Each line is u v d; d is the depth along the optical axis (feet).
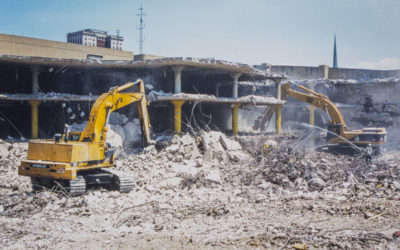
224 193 47.88
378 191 48.29
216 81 120.16
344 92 143.33
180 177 57.00
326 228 32.53
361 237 29.73
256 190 49.80
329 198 44.34
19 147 76.48
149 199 44.55
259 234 31.12
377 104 135.85
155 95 86.74
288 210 38.99
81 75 105.40
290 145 75.00
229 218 35.88
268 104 109.91
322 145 97.55
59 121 98.43
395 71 158.51
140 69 96.89
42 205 41.27
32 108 86.84
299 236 30.09
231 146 75.51
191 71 100.22
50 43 121.60
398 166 67.46
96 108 49.49
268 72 107.24
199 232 32.01
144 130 75.77
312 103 97.60
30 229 33.14
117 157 74.33
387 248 27.43
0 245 28.99
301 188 50.16
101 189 48.47
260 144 76.64
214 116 124.67
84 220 36.09
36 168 44.24
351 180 53.72
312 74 161.48
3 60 80.84
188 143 73.56
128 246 28.96
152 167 62.80
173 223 34.63
